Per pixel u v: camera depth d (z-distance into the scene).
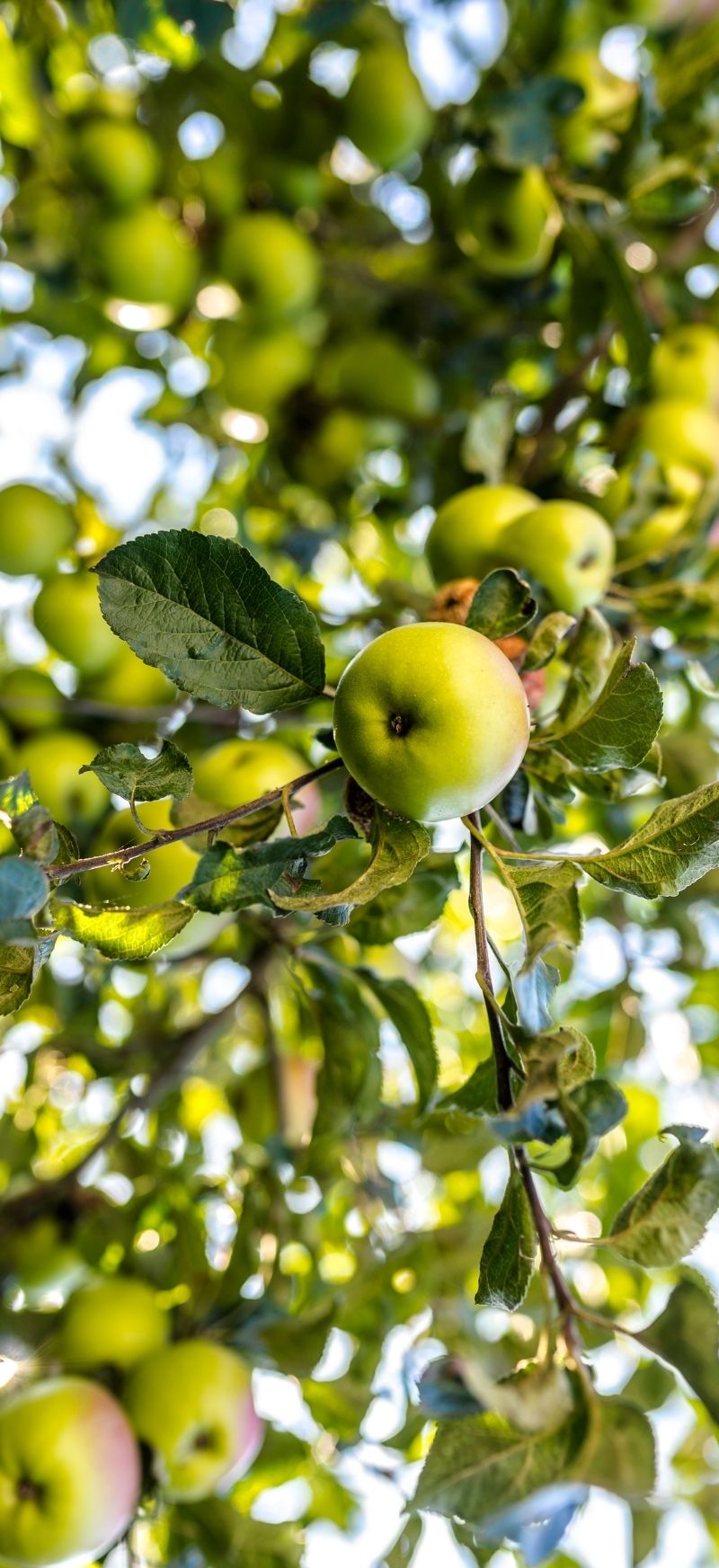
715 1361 1.19
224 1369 1.47
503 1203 1.21
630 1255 1.20
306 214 1.70
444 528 1.39
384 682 1.22
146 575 1.23
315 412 1.69
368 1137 1.58
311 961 1.46
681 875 1.22
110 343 1.74
